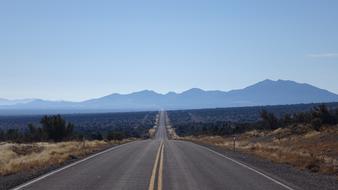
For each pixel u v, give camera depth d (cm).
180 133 13038
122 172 2339
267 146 4591
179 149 4391
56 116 6856
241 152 4106
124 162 2938
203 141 6812
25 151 4262
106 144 5522
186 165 2739
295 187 1844
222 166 2700
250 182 1980
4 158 3350
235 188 1798
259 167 2672
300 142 4691
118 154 3694
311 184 1953
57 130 6719
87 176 2161
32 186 1811
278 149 4088
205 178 2108
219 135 8856
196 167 2620
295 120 7019
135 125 18938
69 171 2388
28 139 6444
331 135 4559
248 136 6875
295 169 2620
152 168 2545
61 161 2981
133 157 3366
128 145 5272
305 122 6094
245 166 2714
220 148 4731
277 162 3083
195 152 3953
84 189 1744
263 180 2052
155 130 15125
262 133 6706
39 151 4256
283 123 7300
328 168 2494
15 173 2330
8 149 4097
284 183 1959
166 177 2133
